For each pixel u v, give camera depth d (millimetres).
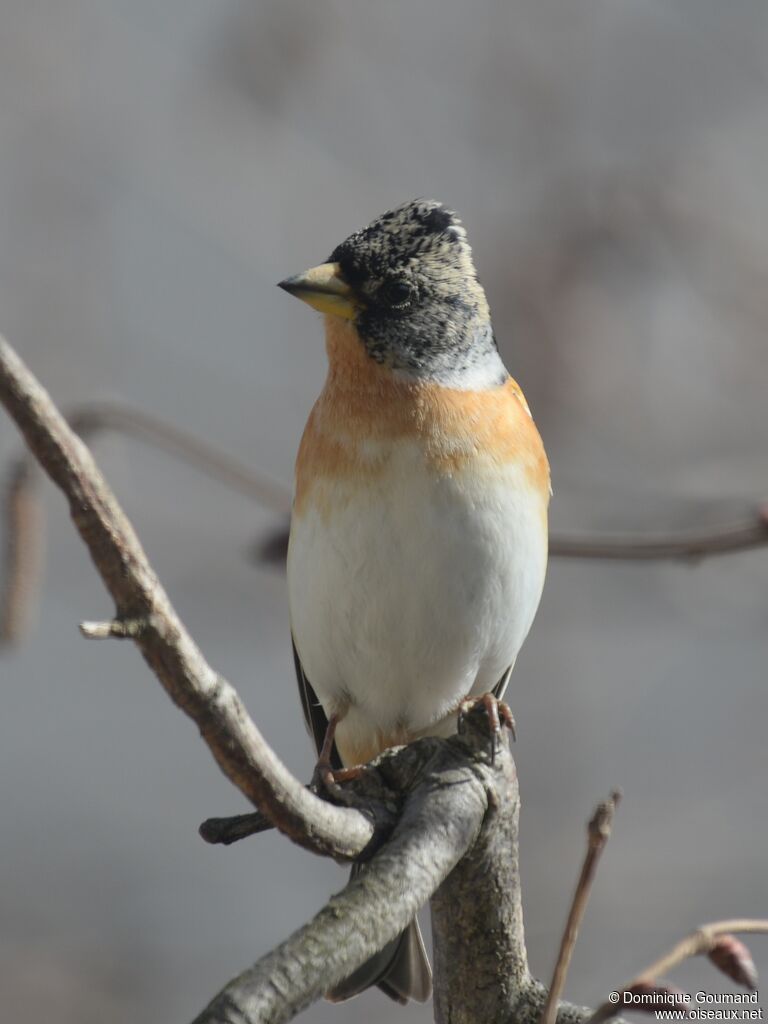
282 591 12750
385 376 7449
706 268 12148
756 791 12391
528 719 11742
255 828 5305
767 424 12125
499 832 5508
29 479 6742
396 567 7191
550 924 10773
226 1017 4246
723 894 11242
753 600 12500
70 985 12094
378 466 7203
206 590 12641
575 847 11203
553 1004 4832
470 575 7203
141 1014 11992
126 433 8828
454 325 7672
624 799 12055
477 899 5562
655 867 11453
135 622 4098
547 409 11695
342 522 7230
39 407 3855
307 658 7762
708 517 11031
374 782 5523
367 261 7676
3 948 12336
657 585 12898
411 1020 11055
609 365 11820
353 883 4867
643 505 11141
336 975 4570
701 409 12203
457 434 7246
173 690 4312
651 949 10758
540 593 7602
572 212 11828
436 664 7512
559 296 11750
